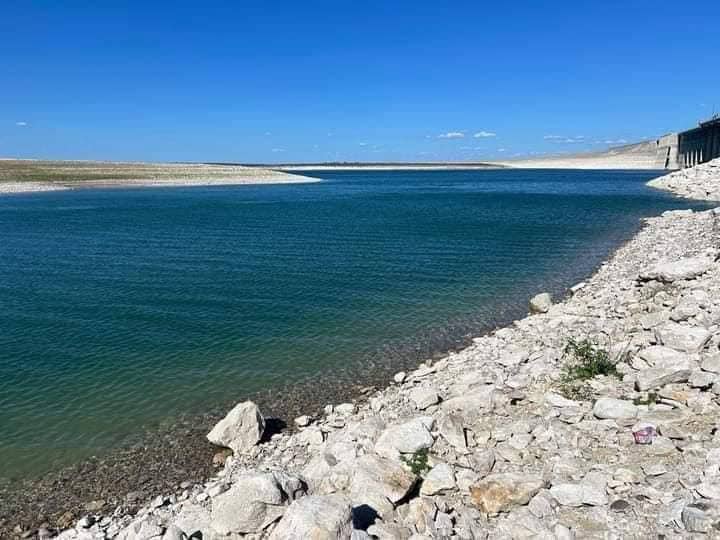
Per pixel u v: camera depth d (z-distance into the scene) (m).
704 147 133.75
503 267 33.69
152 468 12.48
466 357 17.67
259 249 41.78
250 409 13.36
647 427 10.05
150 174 157.88
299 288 29.00
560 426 10.87
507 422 11.56
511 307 24.75
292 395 16.14
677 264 20.94
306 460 12.09
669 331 13.96
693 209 61.53
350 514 7.84
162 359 19.03
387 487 8.95
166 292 28.36
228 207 79.50
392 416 13.50
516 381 13.73
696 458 8.99
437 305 25.38
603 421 10.66
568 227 51.28
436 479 9.20
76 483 11.98
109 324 23.02
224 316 24.02
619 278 27.22
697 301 16.95
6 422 14.62
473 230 50.81
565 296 26.17
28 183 122.31
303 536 7.35
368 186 147.75
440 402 13.95
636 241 39.03
